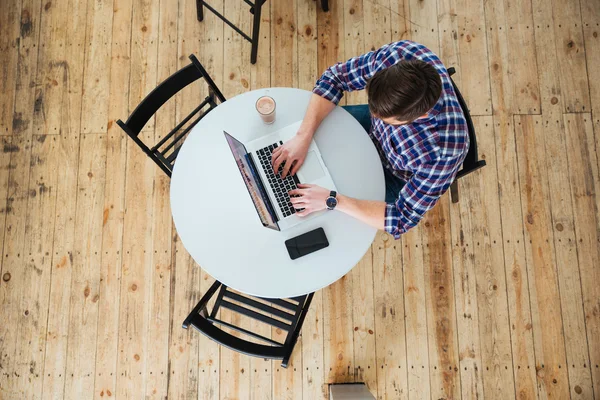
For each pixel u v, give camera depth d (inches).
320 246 57.3
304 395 82.2
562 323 83.4
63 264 85.6
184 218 59.4
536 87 90.4
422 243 86.2
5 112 90.2
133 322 84.0
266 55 92.0
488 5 93.3
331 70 59.7
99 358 83.0
